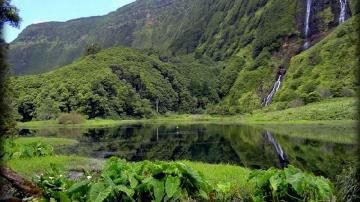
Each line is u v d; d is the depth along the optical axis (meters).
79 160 30.34
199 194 10.78
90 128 104.62
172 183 10.25
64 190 10.58
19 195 8.95
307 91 148.50
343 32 167.62
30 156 29.12
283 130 78.62
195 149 49.50
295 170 11.19
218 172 22.77
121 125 121.62
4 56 12.45
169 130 91.69
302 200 10.60
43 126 117.75
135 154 44.19
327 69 151.75
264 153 43.50
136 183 10.25
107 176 10.02
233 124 112.88
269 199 11.16
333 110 103.06
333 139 55.06
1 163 9.00
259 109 162.00
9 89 16.80
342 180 11.61
